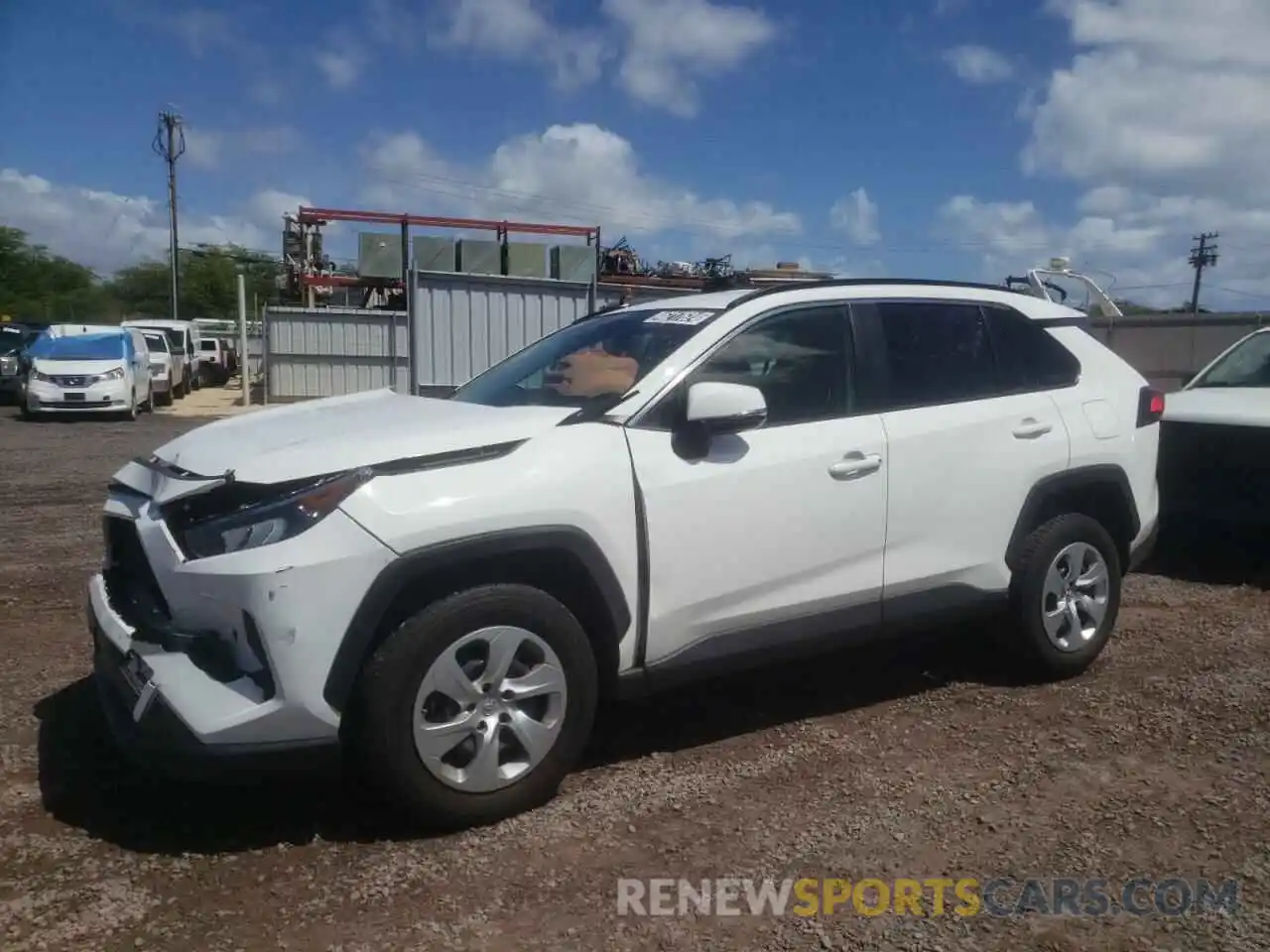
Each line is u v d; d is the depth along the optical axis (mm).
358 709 3561
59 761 4344
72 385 21125
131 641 3684
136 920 3217
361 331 26656
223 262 76250
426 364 18422
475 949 3094
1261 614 6492
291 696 3445
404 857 3598
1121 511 5512
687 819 3881
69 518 10086
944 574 4855
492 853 3623
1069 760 4402
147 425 20578
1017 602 5133
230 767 3430
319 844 3682
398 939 3135
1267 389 7773
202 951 3070
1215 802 4012
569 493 3857
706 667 4281
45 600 6895
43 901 3314
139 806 3953
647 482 4051
